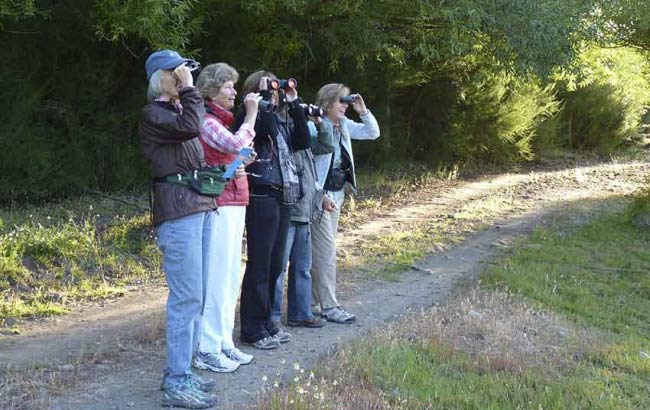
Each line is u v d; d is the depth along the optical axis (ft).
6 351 19.56
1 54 34.35
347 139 22.25
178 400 15.72
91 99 37.58
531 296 27.04
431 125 58.49
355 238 35.63
